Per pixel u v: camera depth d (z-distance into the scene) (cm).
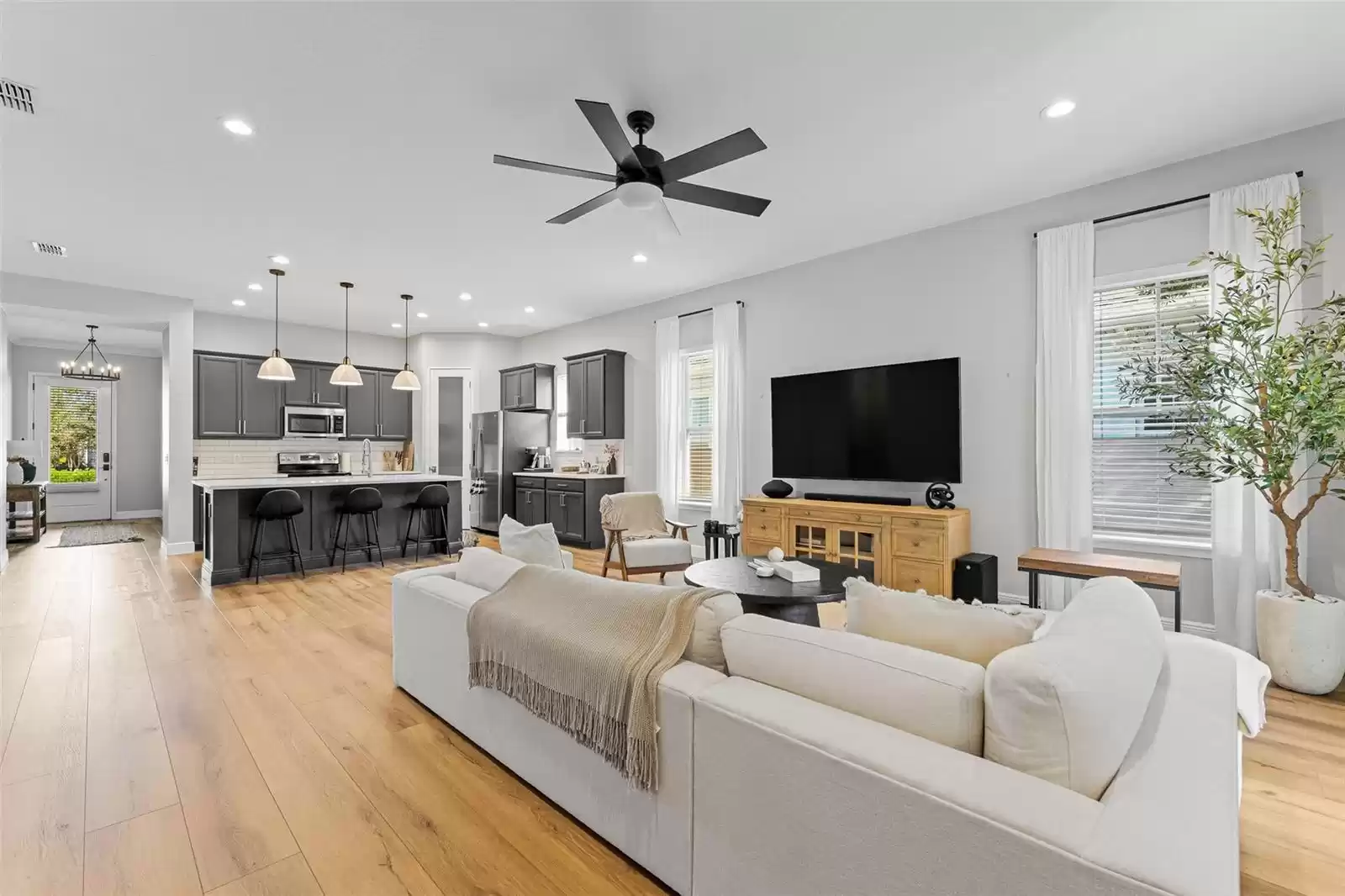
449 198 397
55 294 586
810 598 293
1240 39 246
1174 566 321
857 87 278
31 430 873
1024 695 111
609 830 179
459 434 877
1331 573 317
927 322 465
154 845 182
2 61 254
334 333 836
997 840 98
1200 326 322
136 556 636
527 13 229
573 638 187
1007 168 364
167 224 440
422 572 304
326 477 609
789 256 526
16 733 252
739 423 590
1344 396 282
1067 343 395
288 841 184
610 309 734
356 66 260
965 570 404
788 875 130
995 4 226
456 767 226
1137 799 99
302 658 342
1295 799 208
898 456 470
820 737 126
